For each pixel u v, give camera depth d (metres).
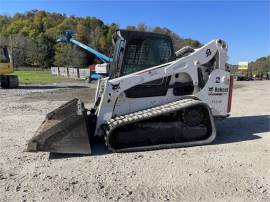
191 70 7.32
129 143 6.72
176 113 7.02
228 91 7.59
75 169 5.61
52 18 87.56
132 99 7.09
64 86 26.89
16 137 7.89
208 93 7.45
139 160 6.07
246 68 60.03
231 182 5.03
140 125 6.74
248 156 6.32
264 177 5.23
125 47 7.02
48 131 6.18
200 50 7.38
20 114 11.35
